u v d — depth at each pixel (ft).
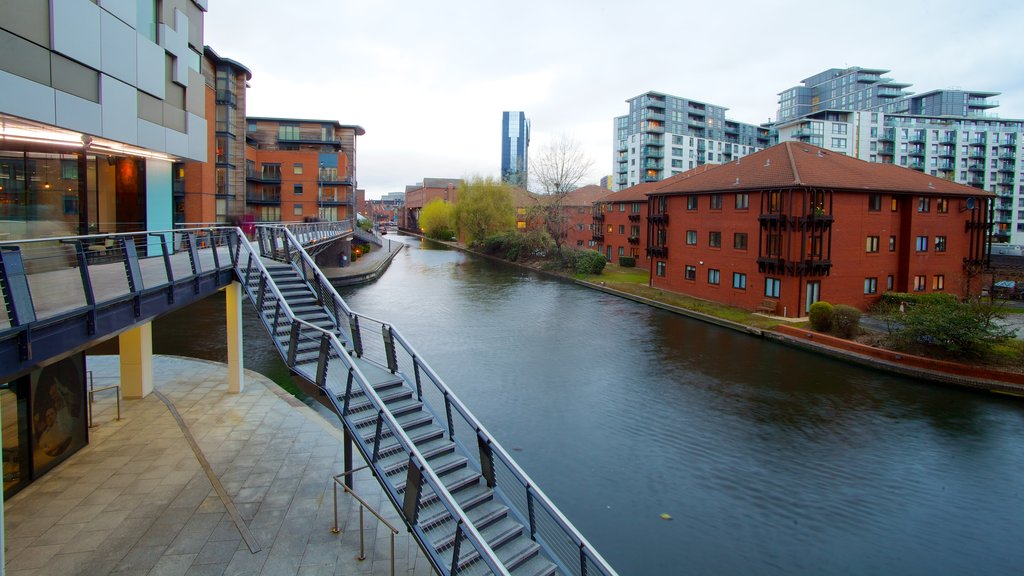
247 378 49.73
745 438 45.32
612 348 73.67
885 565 30.07
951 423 48.37
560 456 41.83
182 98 50.88
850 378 60.90
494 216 228.63
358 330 32.24
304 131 200.85
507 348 73.20
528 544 22.75
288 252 43.01
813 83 428.97
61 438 32.96
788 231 86.89
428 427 27.14
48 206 41.88
